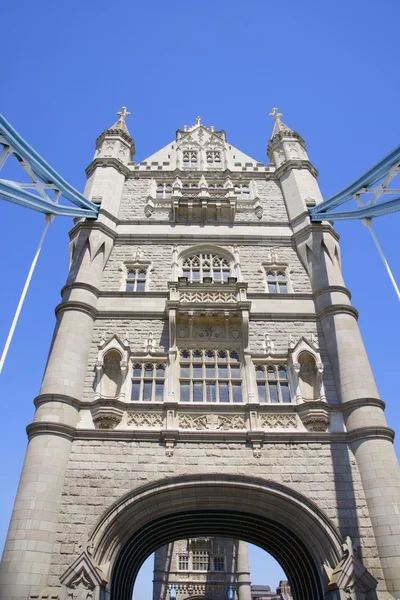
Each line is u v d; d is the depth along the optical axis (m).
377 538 17.50
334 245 26.81
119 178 31.73
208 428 20.28
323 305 24.22
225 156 35.84
